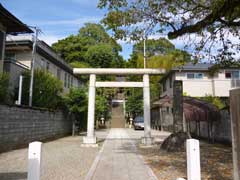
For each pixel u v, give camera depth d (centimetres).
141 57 3891
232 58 1033
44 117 1525
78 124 2231
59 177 637
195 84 2553
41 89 1563
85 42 4284
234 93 360
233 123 362
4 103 1036
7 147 1060
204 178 608
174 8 870
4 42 1491
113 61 4259
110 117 4181
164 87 3103
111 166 788
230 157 927
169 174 664
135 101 3797
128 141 1619
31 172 358
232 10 773
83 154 1047
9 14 1319
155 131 2941
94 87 1409
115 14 872
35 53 1792
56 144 1411
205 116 1457
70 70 2600
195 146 402
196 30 885
